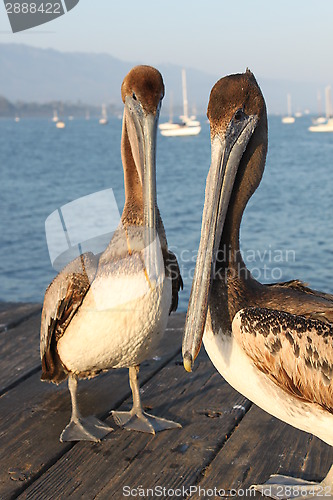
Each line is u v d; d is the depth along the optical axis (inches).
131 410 159.0
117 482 130.1
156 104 139.1
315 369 113.8
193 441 146.4
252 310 119.6
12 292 511.2
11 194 1208.8
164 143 2984.7
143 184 138.9
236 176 125.0
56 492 126.8
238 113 120.3
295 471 132.8
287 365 115.3
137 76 138.4
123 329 139.6
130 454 141.3
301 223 816.9
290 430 150.2
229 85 120.0
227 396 170.4
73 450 143.5
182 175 1542.8
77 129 6156.5
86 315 140.3
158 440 147.5
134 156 141.7
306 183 1326.3
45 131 5728.3
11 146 3152.1
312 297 129.5
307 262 588.7
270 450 141.2
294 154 2233.0
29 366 191.9
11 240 724.7
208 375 184.5
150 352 149.4
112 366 151.1
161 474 132.6
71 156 2325.3
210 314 125.3
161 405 166.2
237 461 137.0
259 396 122.2
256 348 116.7
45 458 139.8
